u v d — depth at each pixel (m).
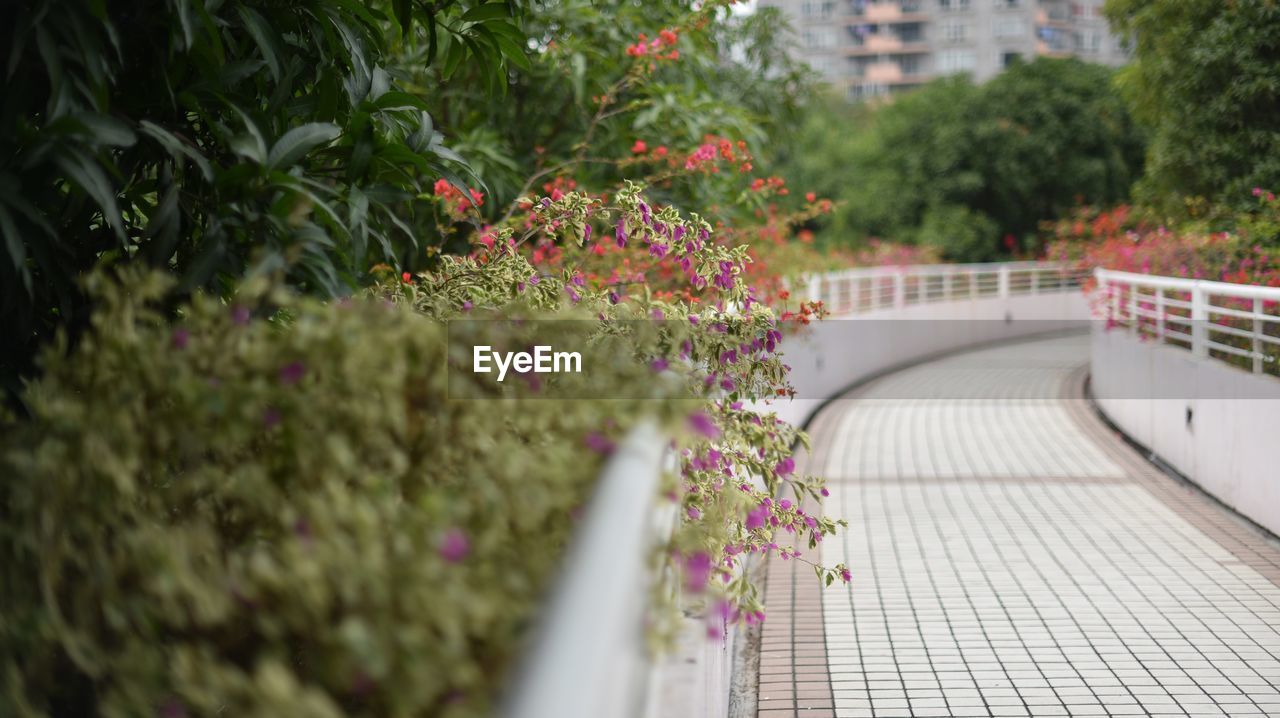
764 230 10.03
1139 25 15.53
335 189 3.36
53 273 2.83
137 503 2.13
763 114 12.27
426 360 2.35
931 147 30.50
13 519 2.03
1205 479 8.40
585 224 4.83
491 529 1.87
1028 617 5.56
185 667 1.71
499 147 7.61
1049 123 29.19
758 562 6.66
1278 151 13.90
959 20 86.56
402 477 2.26
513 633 1.65
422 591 1.58
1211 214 14.15
